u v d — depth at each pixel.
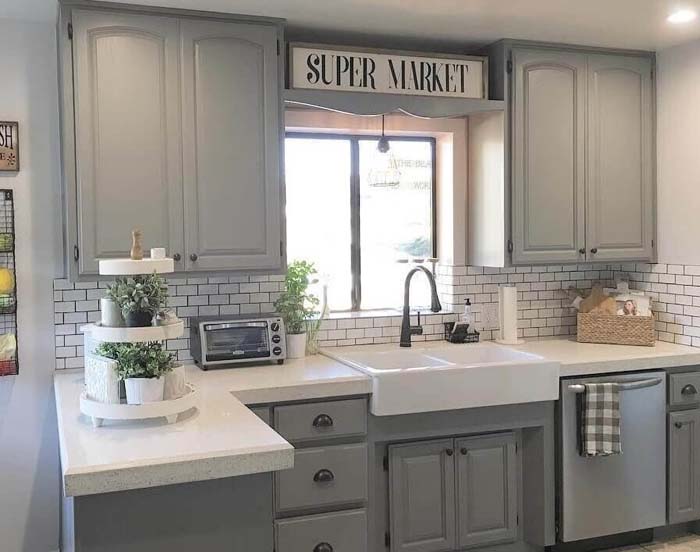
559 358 3.63
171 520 2.12
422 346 3.95
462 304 4.14
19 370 3.39
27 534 3.41
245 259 3.36
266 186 3.38
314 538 3.07
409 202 4.20
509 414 3.46
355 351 3.80
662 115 4.09
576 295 4.31
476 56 3.85
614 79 4.02
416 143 4.20
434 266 4.25
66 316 3.44
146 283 2.39
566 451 3.53
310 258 3.99
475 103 3.73
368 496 3.22
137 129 3.15
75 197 3.09
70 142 3.06
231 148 3.31
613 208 4.04
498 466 3.51
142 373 2.38
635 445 3.68
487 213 3.95
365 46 3.82
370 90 3.57
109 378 2.38
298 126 3.79
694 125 3.90
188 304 3.61
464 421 3.38
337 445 3.14
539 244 3.88
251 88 3.33
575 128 3.93
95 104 3.09
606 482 3.62
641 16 3.43
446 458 3.39
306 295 3.75
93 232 3.11
